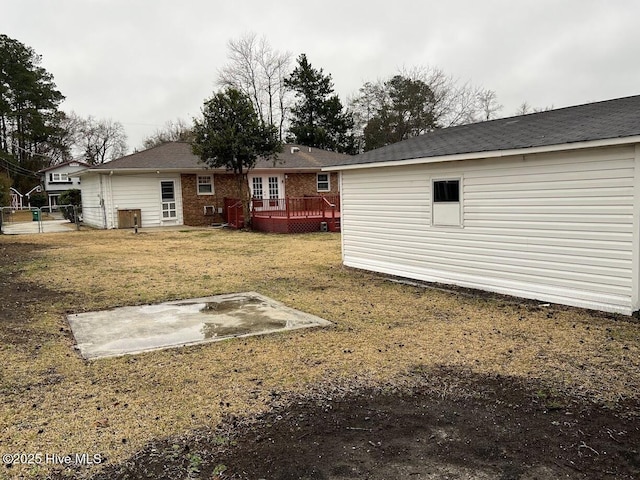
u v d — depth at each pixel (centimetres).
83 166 4656
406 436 315
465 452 293
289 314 652
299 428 329
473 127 1045
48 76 4772
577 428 321
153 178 2061
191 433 323
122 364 462
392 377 421
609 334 534
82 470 280
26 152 4862
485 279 786
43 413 355
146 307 700
